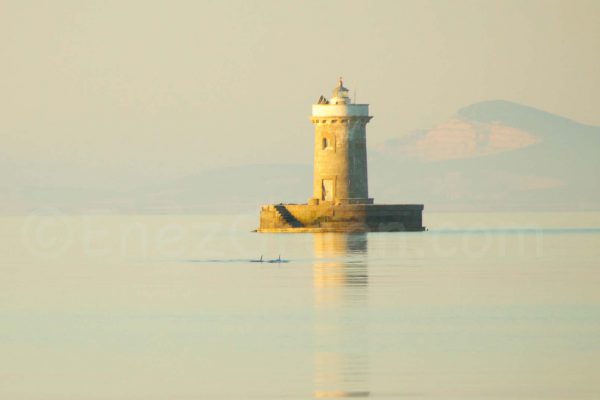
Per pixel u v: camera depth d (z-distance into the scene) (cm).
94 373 19238
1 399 17750
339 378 18788
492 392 17912
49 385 18488
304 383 18500
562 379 18600
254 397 17762
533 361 19862
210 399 17688
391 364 19712
